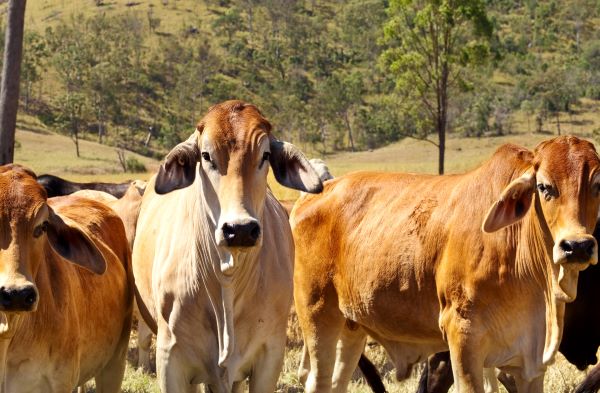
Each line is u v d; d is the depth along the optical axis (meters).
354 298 8.13
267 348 7.03
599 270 8.94
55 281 6.81
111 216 8.47
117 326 7.92
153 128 120.38
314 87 136.62
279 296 7.04
